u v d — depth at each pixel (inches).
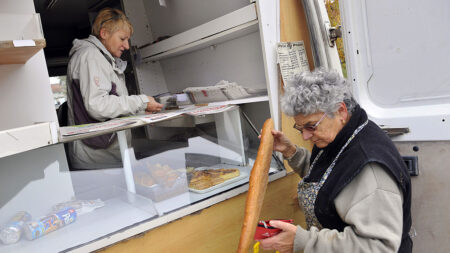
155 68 117.3
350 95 51.8
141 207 55.9
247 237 44.7
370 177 45.1
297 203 76.4
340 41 161.0
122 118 67.7
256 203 46.6
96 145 52.8
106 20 78.4
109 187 56.1
